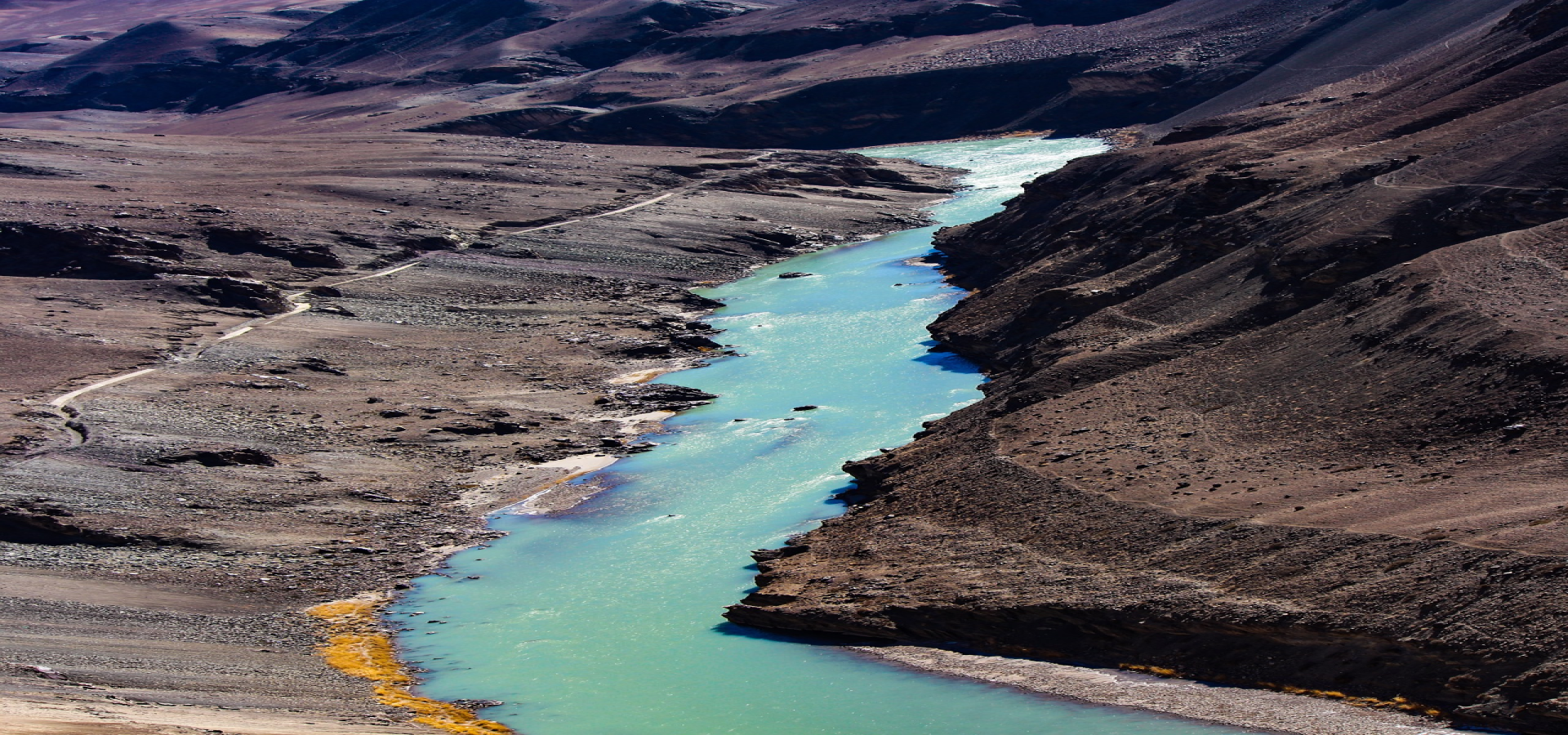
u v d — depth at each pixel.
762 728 34.94
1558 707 27.55
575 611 45.59
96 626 42.06
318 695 37.31
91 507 53.00
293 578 49.25
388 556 51.84
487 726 36.00
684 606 45.22
